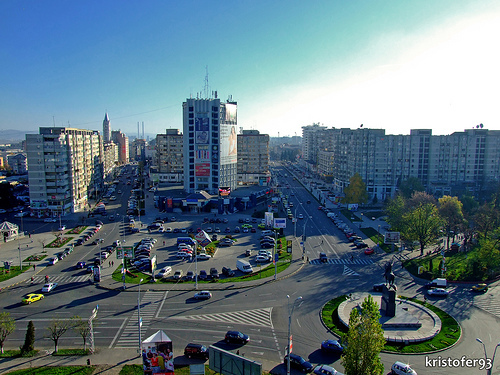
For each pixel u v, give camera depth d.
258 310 64.69
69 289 74.62
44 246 106.12
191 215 152.75
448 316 62.47
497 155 191.62
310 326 58.94
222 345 53.25
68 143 154.00
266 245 107.25
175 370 46.28
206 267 88.94
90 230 126.12
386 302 61.72
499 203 146.50
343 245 109.50
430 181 192.62
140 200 182.00
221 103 168.75
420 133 193.62
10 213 153.12
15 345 53.59
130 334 56.47
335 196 188.12
